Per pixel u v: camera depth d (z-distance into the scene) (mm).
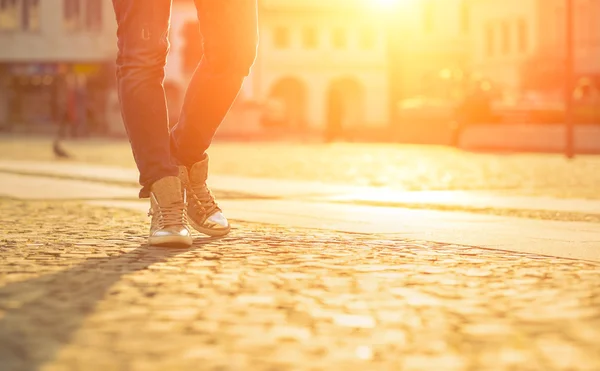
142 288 4621
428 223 8633
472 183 16203
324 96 90562
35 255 5859
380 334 3697
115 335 3607
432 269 5438
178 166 6766
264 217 9148
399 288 4746
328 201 11453
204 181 7000
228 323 3852
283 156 29656
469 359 3314
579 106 35125
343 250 6273
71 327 3730
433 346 3504
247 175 18875
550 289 4746
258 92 67188
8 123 68625
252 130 62781
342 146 41344
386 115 91125
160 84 6391
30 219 8836
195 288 4645
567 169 21094
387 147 39812
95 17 69938
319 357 3320
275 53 89250
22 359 3232
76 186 14000
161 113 6340
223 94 6707
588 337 3650
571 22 27656
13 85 69875
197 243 6578
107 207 10359
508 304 4328
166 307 4160
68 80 69750
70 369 3109
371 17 90375
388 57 87875
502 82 67375
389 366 3215
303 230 7848
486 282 4965
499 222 8797
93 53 69812
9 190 13016
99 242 6625
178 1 69125
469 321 3945
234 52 6559
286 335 3656
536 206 10773
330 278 5035
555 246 6754
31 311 4027
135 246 6371
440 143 43281
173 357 3281
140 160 6355
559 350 3439
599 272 5371
